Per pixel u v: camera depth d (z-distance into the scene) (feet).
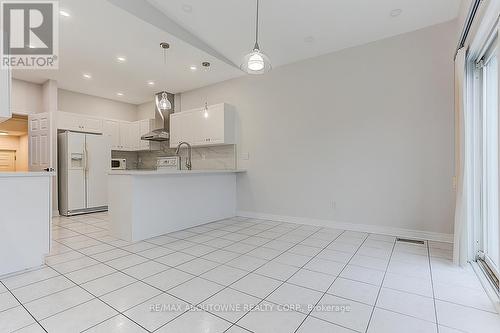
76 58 12.73
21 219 7.25
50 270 7.32
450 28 9.98
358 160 11.92
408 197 10.78
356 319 4.99
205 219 13.75
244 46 12.36
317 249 9.25
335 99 12.53
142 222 10.52
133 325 4.76
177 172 11.66
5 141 19.17
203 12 9.86
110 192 10.99
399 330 4.64
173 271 7.26
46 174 7.75
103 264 7.78
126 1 8.91
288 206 14.03
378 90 11.44
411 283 6.53
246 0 9.05
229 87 16.24
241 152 15.83
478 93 7.97
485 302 5.59
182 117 17.28
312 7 9.32
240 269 7.42
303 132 13.50
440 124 10.16
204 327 4.73
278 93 14.34
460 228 7.66
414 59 10.67
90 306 5.40
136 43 11.23
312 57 13.21
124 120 21.12
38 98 16.17
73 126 16.79
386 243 9.93
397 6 9.18
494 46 6.95
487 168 7.80
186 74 15.20
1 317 4.99
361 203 11.86
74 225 13.05
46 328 4.64
